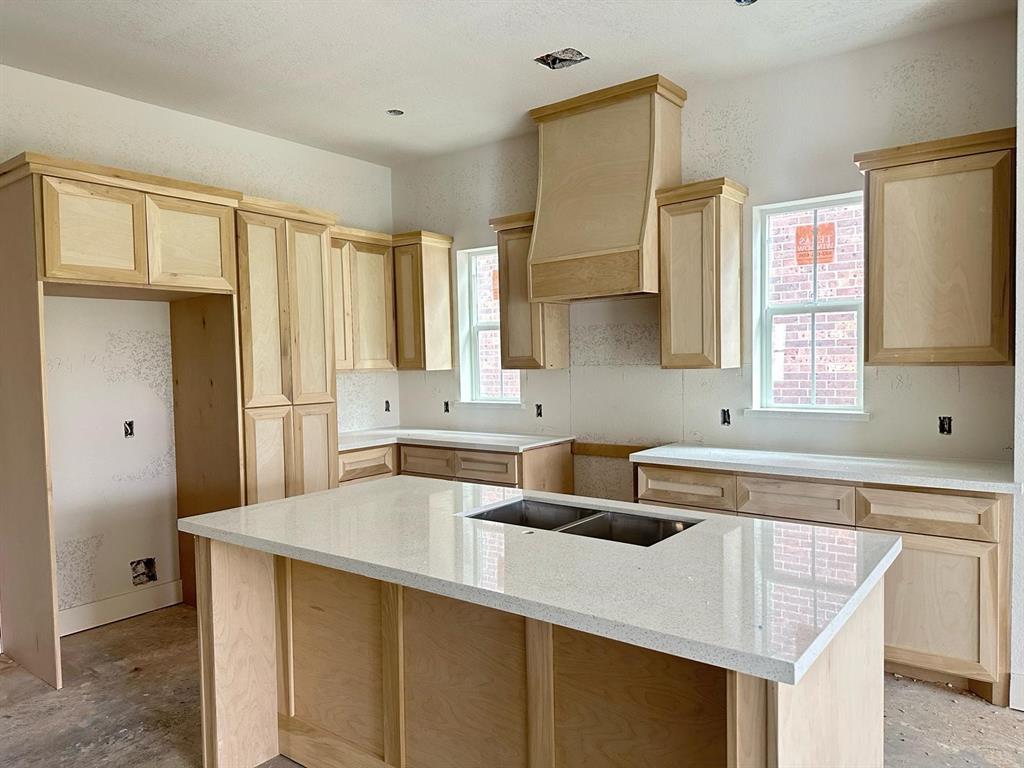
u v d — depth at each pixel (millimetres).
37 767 2436
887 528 2924
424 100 4102
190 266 3484
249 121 4418
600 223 3930
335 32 3215
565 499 2564
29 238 2990
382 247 5086
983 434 3252
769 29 3264
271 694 2484
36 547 3100
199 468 3969
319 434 4168
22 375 3100
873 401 3527
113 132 3906
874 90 3471
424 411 5516
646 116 3857
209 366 3859
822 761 1515
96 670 3229
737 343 3826
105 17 3025
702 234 3654
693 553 1856
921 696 2830
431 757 2076
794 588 1562
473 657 1968
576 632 1761
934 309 2992
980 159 2863
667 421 4242
